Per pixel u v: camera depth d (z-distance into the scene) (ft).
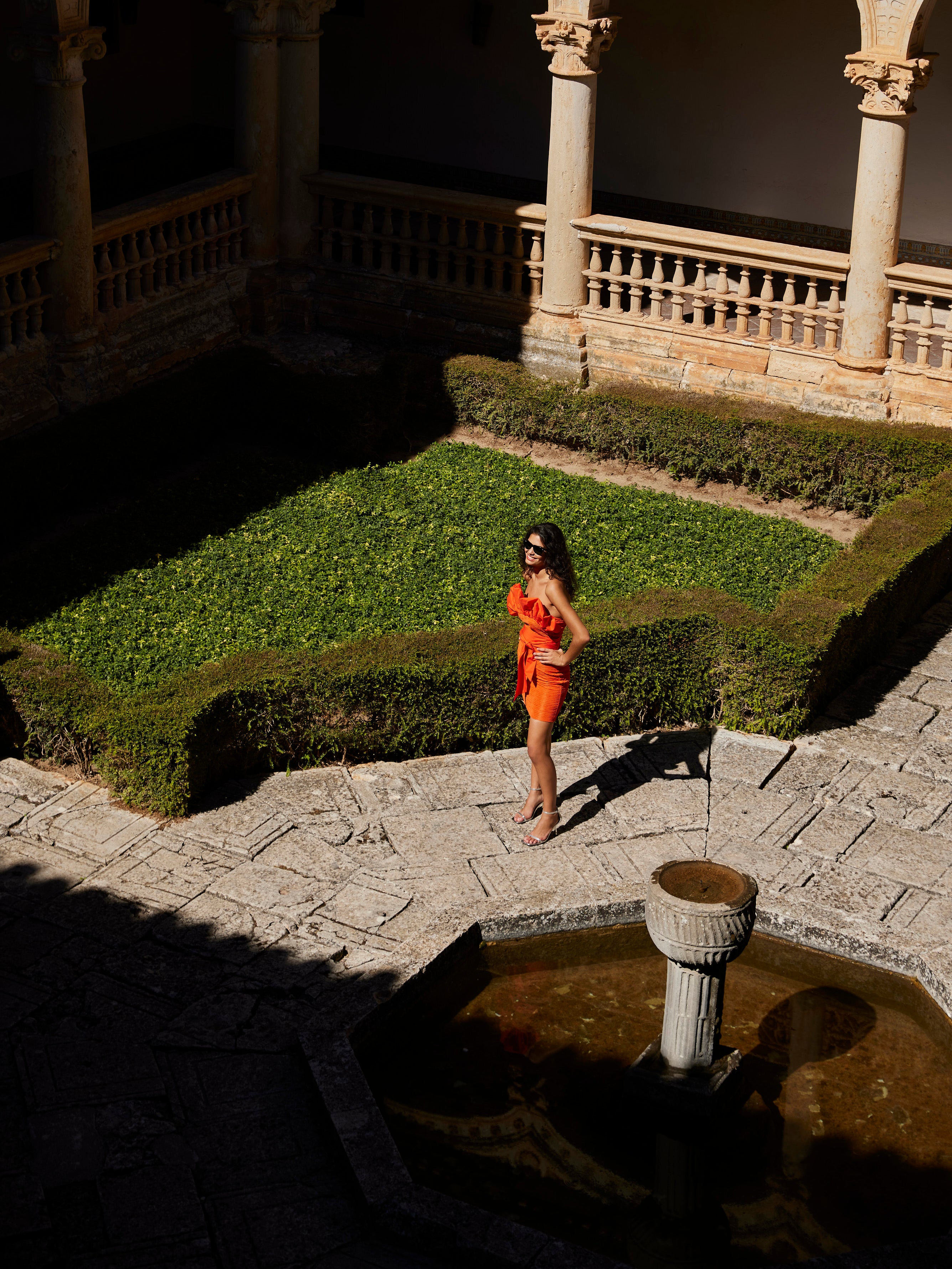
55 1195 20.22
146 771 29.04
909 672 36.11
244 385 47.75
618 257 49.06
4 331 43.75
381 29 64.85
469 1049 24.07
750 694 33.04
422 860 28.27
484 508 43.19
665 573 39.19
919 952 25.86
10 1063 22.65
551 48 46.91
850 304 45.60
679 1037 22.52
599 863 28.40
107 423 43.24
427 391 49.34
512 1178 21.25
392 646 31.86
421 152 66.13
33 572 38.01
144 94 66.18
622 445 47.09
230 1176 20.76
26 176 61.16
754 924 25.29
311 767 31.48
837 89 55.26
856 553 37.04
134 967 24.94
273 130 51.75
